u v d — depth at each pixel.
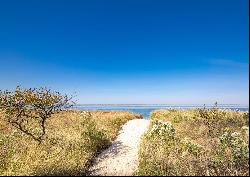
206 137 22.55
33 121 29.06
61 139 23.00
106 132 26.50
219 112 25.48
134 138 26.77
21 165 17.19
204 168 16.06
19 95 20.72
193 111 32.25
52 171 16.22
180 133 25.06
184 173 15.62
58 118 32.06
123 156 20.44
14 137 23.45
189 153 18.12
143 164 16.91
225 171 15.62
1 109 21.56
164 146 20.06
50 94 21.25
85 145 21.45
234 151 16.45
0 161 18.22
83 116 29.20
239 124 23.08
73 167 16.98
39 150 19.78
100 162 19.30
